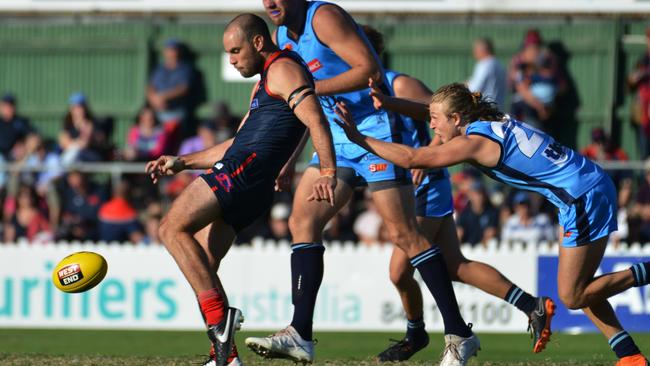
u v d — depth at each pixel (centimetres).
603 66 5047
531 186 1983
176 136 4738
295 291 2091
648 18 4847
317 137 1822
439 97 1991
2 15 5084
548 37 5094
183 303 3688
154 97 4991
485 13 4706
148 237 4138
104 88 5384
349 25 2138
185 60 5219
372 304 3650
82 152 4572
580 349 3145
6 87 5456
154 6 4812
